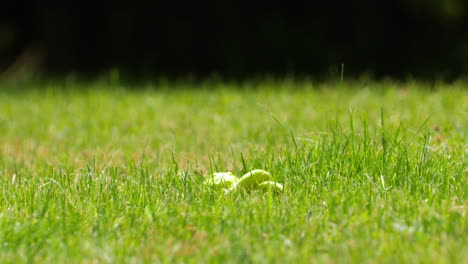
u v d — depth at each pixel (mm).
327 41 31828
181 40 31062
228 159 10031
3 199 7727
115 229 6461
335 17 32250
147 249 5918
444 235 6031
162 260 5637
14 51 33656
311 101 16250
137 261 5629
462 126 11578
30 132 14633
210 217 6680
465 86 19406
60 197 7555
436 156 8805
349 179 7930
